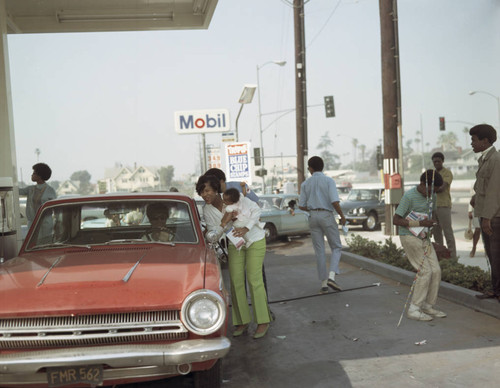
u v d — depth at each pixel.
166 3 11.33
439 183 5.84
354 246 10.98
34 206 8.30
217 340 3.53
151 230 4.98
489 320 5.76
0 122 8.48
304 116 25.08
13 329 3.45
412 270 8.67
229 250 5.70
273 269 10.41
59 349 3.43
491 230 5.75
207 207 5.69
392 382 4.25
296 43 25.00
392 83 16.22
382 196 20.53
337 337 5.50
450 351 4.87
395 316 6.18
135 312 3.53
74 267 4.08
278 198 16.58
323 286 7.68
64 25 11.73
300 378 4.44
